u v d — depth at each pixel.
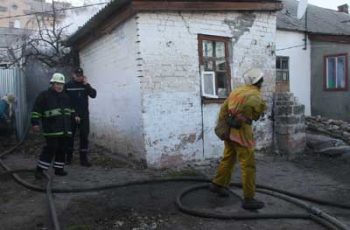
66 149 6.86
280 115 9.02
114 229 4.60
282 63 14.37
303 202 5.48
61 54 12.93
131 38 7.62
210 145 8.16
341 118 14.29
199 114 8.00
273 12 9.09
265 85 9.04
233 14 8.49
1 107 10.28
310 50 15.11
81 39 10.48
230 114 5.38
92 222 4.80
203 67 8.09
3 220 4.91
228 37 8.44
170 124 7.64
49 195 5.62
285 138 8.94
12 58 15.77
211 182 6.29
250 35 8.77
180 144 7.77
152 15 7.41
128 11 7.39
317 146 9.30
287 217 5.03
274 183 6.86
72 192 5.95
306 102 15.07
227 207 5.40
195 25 7.93
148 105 7.42
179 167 7.70
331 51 14.47
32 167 7.86
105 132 9.62
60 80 6.57
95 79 10.09
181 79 7.75
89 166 7.73
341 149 8.98
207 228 4.68
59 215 5.02
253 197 5.40
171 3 7.40
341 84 14.25
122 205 5.40
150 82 7.43
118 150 8.81
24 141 10.92
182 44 7.76
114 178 6.78
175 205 5.42
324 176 7.34
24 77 11.99
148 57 7.41
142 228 4.64
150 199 5.68
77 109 7.63
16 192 6.07
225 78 8.51
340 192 6.33
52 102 6.55
